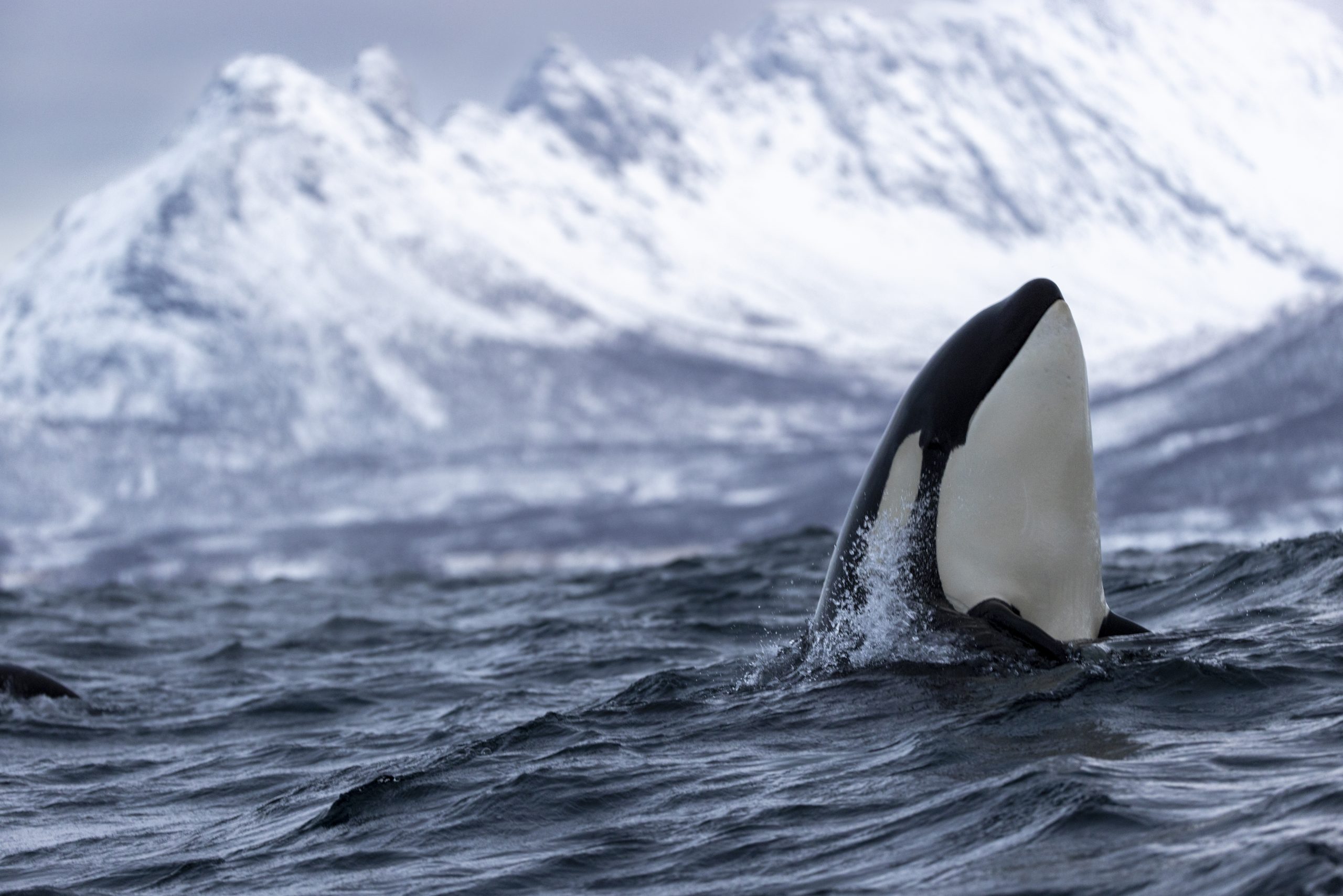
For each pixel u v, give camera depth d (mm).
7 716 52594
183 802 38531
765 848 26500
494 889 25984
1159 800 25172
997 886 22344
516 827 29906
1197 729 30750
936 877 23344
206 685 61938
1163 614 52969
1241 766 27078
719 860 26188
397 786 34000
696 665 52281
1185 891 20625
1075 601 39031
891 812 27406
